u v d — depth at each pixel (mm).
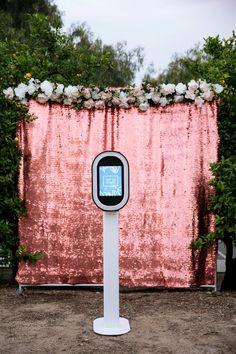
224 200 5336
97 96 5461
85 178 5500
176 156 5461
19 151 5516
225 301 5215
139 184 5484
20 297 5395
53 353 3756
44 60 6766
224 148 5609
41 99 5484
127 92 5453
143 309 4926
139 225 5480
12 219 5777
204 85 5402
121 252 5500
